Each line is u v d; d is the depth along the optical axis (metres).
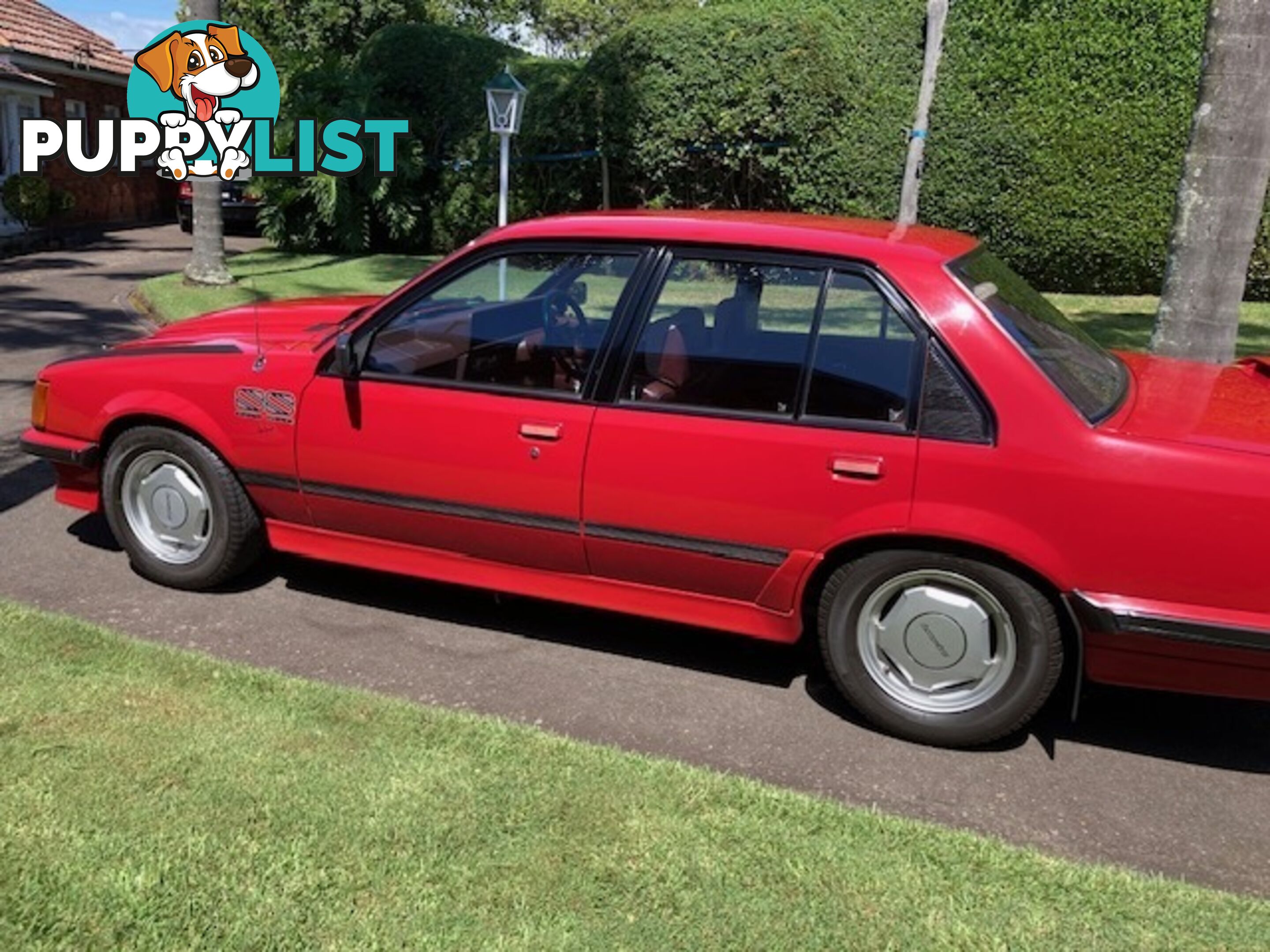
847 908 2.60
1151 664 3.29
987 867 2.79
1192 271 6.22
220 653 3.99
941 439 3.34
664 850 2.79
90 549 4.96
